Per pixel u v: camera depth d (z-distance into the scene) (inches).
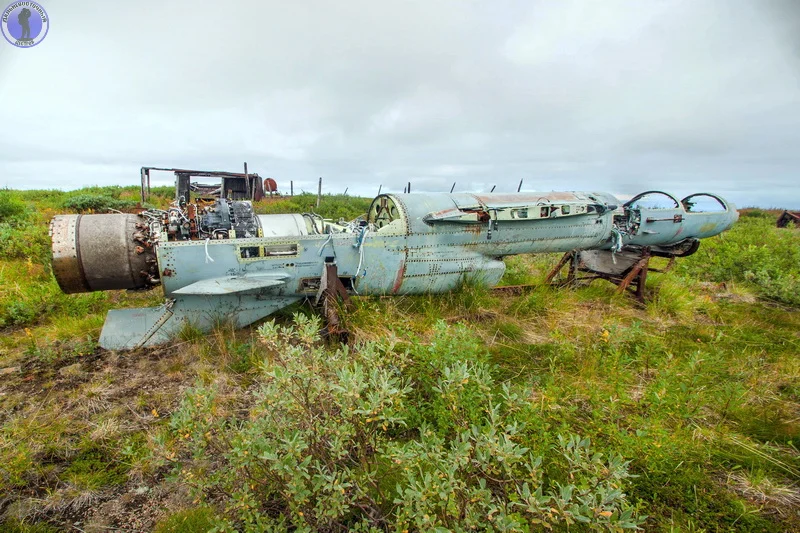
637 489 91.4
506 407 105.2
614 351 135.6
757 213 888.3
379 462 89.8
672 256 261.4
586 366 140.3
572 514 56.8
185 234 167.9
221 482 79.0
